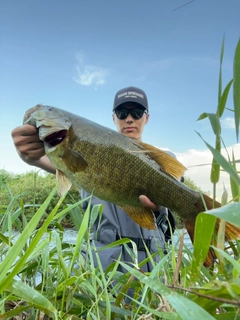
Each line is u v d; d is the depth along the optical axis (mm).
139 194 3113
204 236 969
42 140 3182
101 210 1764
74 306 1291
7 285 896
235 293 709
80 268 1507
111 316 1218
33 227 948
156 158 3174
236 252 1499
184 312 717
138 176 3090
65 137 3094
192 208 3098
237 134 898
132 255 1613
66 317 1158
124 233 4133
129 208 3160
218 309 1120
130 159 3088
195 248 999
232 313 819
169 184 3135
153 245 4051
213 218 933
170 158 3170
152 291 1313
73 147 3072
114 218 4180
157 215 3887
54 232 1398
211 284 914
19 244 926
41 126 3129
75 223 1897
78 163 3053
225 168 705
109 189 3066
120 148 3088
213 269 1492
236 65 917
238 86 910
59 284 1295
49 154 3148
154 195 3135
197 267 1018
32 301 942
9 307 1349
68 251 1771
